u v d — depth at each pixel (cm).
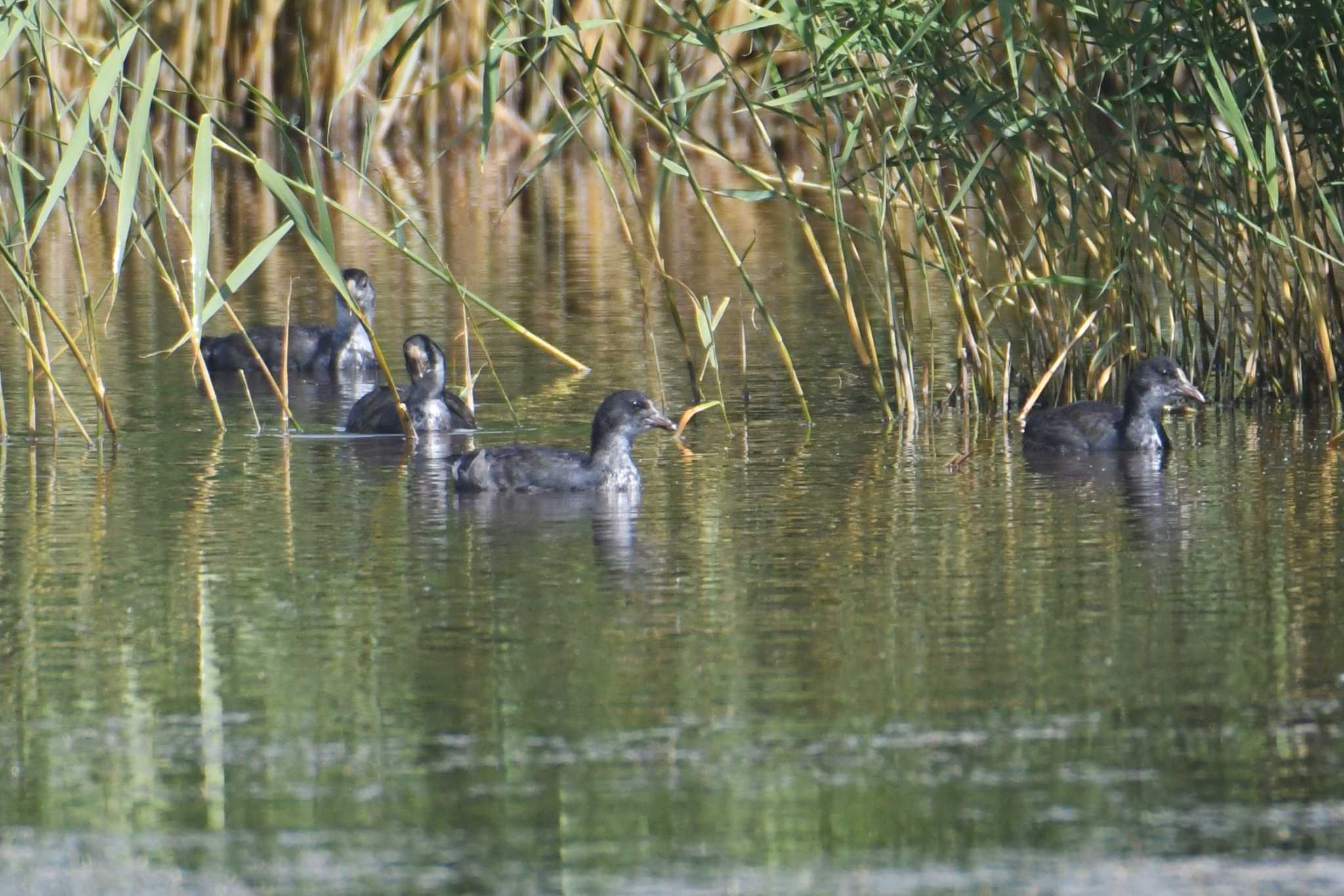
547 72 3853
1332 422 1758
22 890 752
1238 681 973
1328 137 1705
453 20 3897
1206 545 1273
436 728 920
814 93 1631
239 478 1547
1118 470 1559
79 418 1823
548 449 1512
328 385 2081
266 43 3872
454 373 2048
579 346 2205
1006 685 973
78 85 3622
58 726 930
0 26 1485
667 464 1609
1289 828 792
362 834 801
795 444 1688
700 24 1616
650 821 808
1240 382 1920
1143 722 915
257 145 3919
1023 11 1664
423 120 3956
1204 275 2427
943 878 751
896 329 1809
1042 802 821
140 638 1076
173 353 2200
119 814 825
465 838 794
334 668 1016
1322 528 1316
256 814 822
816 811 815
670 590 1169
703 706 946
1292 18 1678
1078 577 1191
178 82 3809
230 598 1159
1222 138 1747
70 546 1300
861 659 1019
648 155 3931
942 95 1834
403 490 1502
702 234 3142
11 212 3238
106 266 2823
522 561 1252
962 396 1861
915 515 1387
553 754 883
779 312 2414
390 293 2602
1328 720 913
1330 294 1841
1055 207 1812
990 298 1870
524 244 3048
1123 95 1666
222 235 3172
